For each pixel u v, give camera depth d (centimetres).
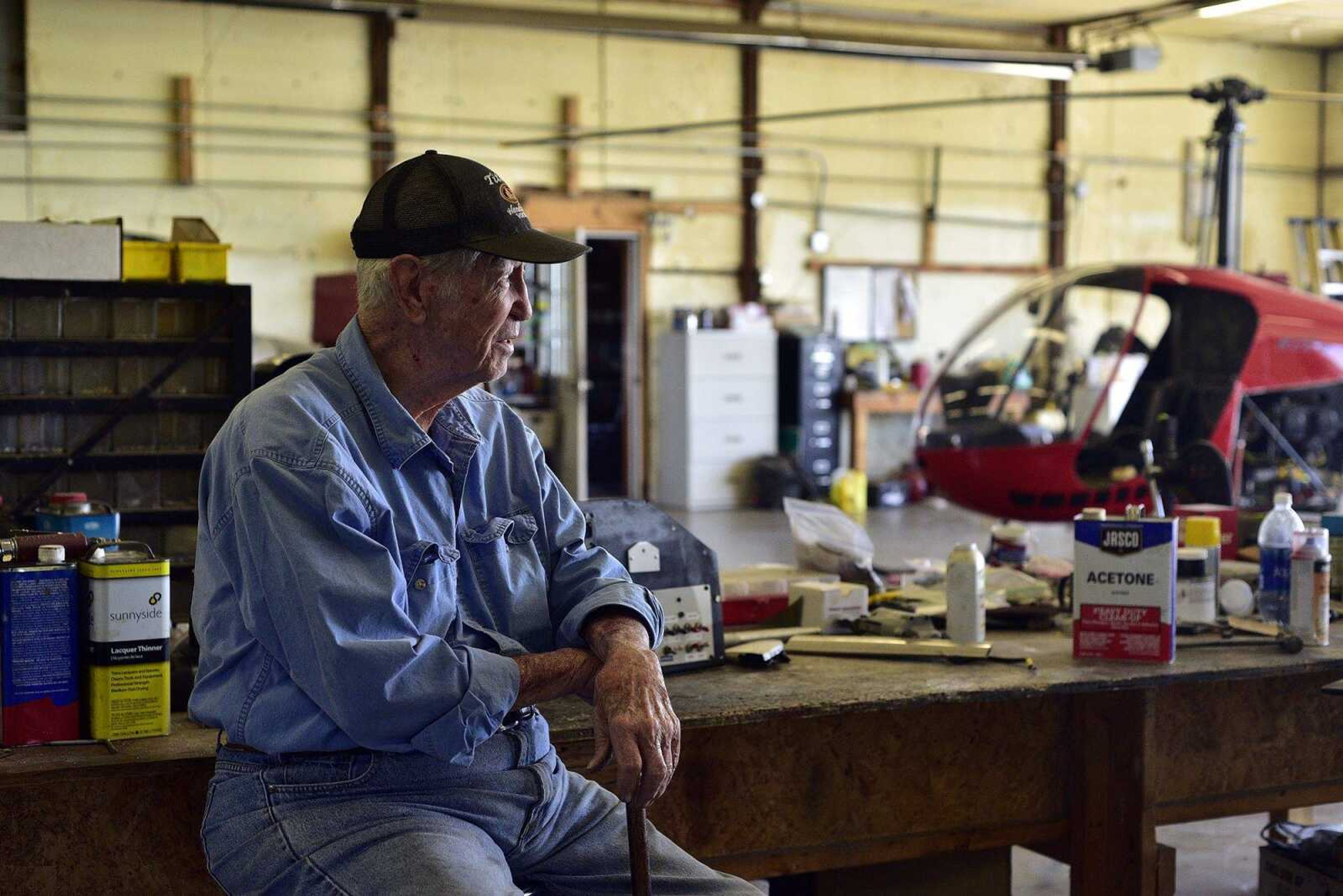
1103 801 265
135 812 203
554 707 231
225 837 177
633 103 1180
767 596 295
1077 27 1323
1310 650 268
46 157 1000
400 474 184
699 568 254
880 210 1280
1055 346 841
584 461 1080
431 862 167
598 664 185
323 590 166
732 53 1210
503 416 203
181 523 284
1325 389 788
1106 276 827
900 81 1279
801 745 252
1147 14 1248
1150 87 1368
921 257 1298
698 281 1218
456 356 183
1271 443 796
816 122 1247
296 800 174
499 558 194
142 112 1023
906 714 259
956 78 1297
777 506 1159
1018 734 267
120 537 279
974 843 265
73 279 275
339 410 181
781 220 1243
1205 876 353
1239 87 923
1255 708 283
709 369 1168
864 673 250
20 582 201
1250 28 1330
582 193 1169
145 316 284
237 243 1056
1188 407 766
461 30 1119
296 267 1073
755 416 1184
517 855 185
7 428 274
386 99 1089
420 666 168
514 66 1138
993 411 838
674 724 179
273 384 181
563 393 1088
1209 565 287
